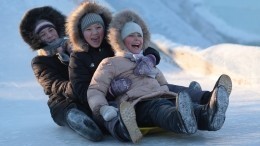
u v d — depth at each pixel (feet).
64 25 38.78
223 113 28.66
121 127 29.09
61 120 35.19
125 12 32.81
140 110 30.99
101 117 31.04
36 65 37.45
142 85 31.91
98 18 33.99
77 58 33.78
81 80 33.24
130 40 32.35
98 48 34.45
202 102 32.04
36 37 38.14
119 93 31.91
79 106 34.19
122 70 32.07
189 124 27.96
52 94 36.81
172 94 32.17
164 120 29.01
